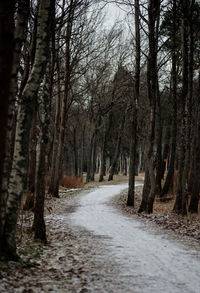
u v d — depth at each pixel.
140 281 5.87
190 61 16.56
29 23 12.11
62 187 32.59
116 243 9.37
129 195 21.50
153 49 17.12
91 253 8.03
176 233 11.16
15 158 6.61
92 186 37.62
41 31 6.91
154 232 11.41
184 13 15.91
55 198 22.70
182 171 16.89
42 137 9.75
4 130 3.38
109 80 37.84
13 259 6.39
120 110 45.38
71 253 7.96
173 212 17.08
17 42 6.70
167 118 35.06
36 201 9.40
